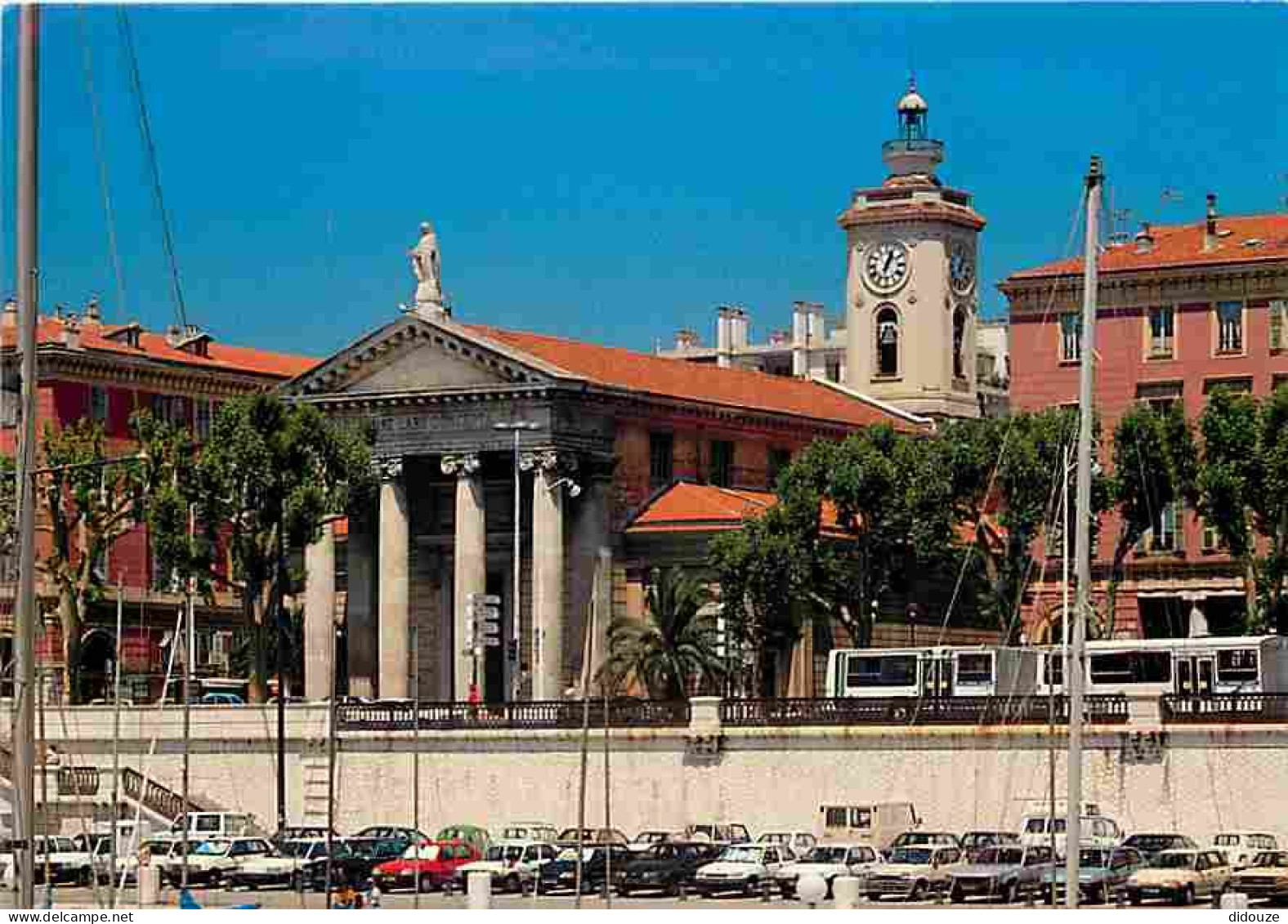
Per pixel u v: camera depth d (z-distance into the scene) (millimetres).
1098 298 176750
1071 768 98688
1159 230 183250
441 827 148375
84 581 170625
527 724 146875
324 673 183000
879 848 127750
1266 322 172750
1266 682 135375
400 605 180250
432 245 180625
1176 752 129625
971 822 134500
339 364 181500
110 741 155375
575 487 166625
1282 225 178750
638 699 151875
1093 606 159875
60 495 174250
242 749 153375
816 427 198625
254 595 162500
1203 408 166875
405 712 150375
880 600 176375
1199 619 167625
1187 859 117875
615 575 180250
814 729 138750
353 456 165500
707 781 141625
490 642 164125
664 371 193625
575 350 187625
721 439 190375
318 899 122812
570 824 145500
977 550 167500
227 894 126375
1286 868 116688
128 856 128625
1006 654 143000
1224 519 149375
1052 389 178000
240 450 161000
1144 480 155250
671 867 126000
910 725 136500
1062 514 158125
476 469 177875
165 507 162125
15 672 85312
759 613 162500
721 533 176750
